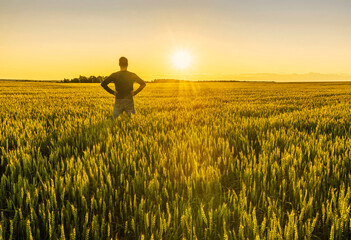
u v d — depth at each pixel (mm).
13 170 3311
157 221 2398
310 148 4270
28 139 5004
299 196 2705
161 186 3135
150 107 12805
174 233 2229
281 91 34688
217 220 2355
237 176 3318
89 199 2904
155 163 3615
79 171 3162
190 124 7141
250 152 4406
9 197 2719
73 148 4711
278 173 3248
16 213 2238
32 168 3629
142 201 2410
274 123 6883
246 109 11469
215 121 7355
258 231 2105
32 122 6984
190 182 2914
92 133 5539
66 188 2824
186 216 2221
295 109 11945
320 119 7535
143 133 5734
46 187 2730
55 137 5574
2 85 47719
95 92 29672
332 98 19875
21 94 24484
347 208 2406
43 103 14438
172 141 4719
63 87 44188
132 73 7227
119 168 3531
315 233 2295
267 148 4359
